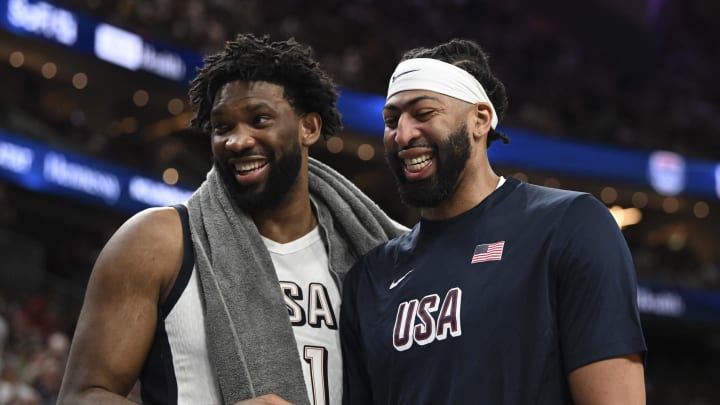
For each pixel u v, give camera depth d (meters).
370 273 4.70
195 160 33.06
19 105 26.66
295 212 4.76
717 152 43.19
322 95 4.77
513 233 4.28
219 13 32.44
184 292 4.32
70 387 4.06
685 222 42.31
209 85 4.66
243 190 4.58
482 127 4.57
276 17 35.94
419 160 4.45
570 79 41.62
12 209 26.23
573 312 3.99
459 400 3.99
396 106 4.52
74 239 28.38
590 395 3.86
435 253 4.46
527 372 3.97
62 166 24.92
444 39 39.97
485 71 4.64
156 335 4.30
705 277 38.62
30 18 24.31
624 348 3.86
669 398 38.91
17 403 12.82
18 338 18.16
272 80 4.62
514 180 4.56
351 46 36.28
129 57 27.28
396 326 4.35
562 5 45.06
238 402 3.97
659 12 47.22
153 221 4.40
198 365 4.26
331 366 4.55
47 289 23.58
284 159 4.59
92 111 29.94
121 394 4.13
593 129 38.28
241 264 4.42
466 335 4.09
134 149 29.58
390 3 39.75
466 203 4.52
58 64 27.00
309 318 4.61
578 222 4.14
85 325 4.18
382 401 4.34
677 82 46.84
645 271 37.75
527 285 4.09
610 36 45.84
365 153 34.72
